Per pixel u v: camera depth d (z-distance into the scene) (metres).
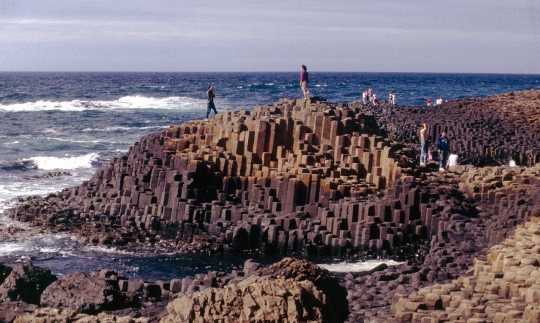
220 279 19.89
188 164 34.91
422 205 30.78
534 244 20.81
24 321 12.73
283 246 30.28
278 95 141.38
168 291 20.66
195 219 32.22
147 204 34.03
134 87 177.12
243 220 31.62
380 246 29.53
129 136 70.56
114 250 30.19
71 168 50.09
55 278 20.53
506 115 67.62
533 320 15.84
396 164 33.53
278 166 34.72
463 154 50.88
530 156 50.59
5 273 21.28
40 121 83.38
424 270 21.73
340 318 15.45
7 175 46.94
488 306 16.92
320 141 35.62
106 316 12.86
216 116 40.47
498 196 32.62
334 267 27.48
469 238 27.52
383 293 20.16
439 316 16.84
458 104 76.69
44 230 32.44
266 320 12.34
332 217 30.75
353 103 85.25
